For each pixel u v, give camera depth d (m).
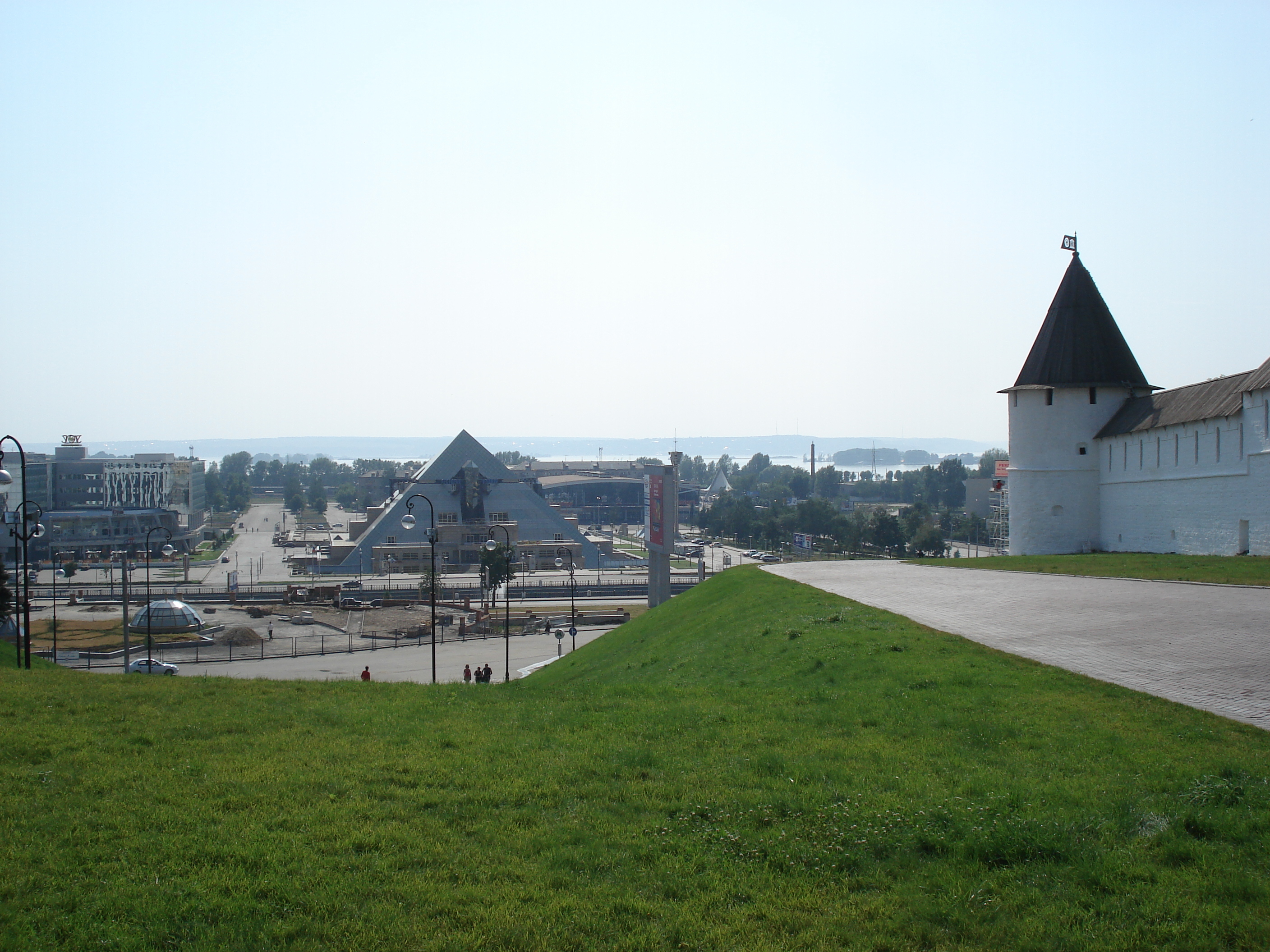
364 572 175.62
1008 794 13.20
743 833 12.61
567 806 13.83
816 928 10.16
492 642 95.88
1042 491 63.56
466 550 180.62
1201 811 12.34
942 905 10.51
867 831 12.28
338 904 10.62
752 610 37.53
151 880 11.25
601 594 139.50
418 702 22.25
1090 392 62.62
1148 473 56.53
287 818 13.29
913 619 30.30
